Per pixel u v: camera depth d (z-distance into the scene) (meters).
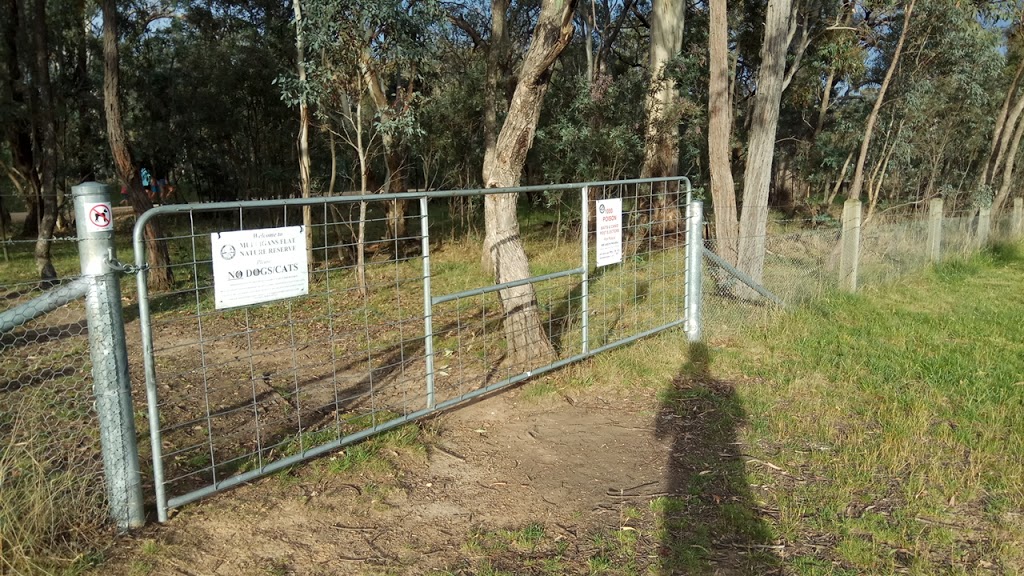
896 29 14.29
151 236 11.08
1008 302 9.12
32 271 12.95
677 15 14.21
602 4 21.25
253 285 3.68
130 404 3.45
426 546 3.45
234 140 20.06
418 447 4.55
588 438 4.81
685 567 3.26
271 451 4.49
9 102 16.28
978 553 3.34
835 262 9.41
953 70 14.16
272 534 3.53
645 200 14.07
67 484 3.39
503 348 6.95
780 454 4.44
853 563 3.26
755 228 8.42
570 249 13.60
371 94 12.93
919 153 17.27
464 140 17.34
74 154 20.84
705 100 18.00
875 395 5.53
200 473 4.18
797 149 23.11
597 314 8.16
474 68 16.94
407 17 10.01
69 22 18.28
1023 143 18.39
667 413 5.25
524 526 3.65
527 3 21.20
